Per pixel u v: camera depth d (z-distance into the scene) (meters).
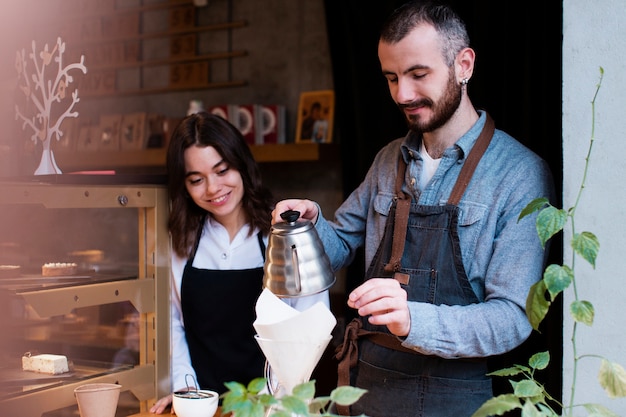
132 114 5.10
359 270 3.73
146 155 4.91
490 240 1.96
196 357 2.51
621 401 1.99
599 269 2.02
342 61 4.00
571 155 2.06
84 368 2.21
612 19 2.00
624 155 1.99
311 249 1.79
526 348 2.76
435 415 1.99
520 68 3.01
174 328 2.49
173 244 2.47
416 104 1.96
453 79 1.96
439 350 1.84
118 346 2.29
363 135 3.84
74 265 2.22
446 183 2.05
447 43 1.93
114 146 5.14
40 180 2.20
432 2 1.97
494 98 3.11
